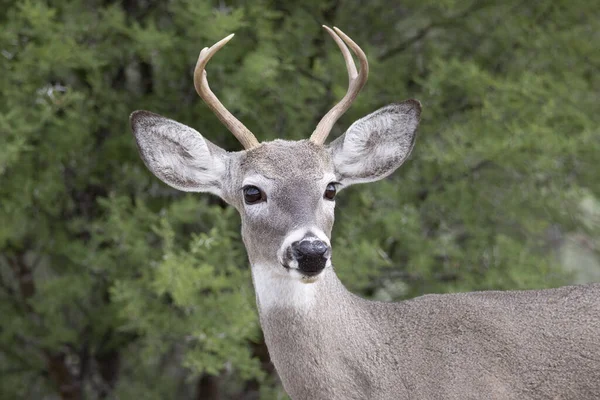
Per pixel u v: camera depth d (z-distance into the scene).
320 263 7.25
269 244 7.61
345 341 7.77
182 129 8.44
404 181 14.03
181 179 8.55
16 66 12.42
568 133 13.97
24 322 15.09
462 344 7.88
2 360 16.27
